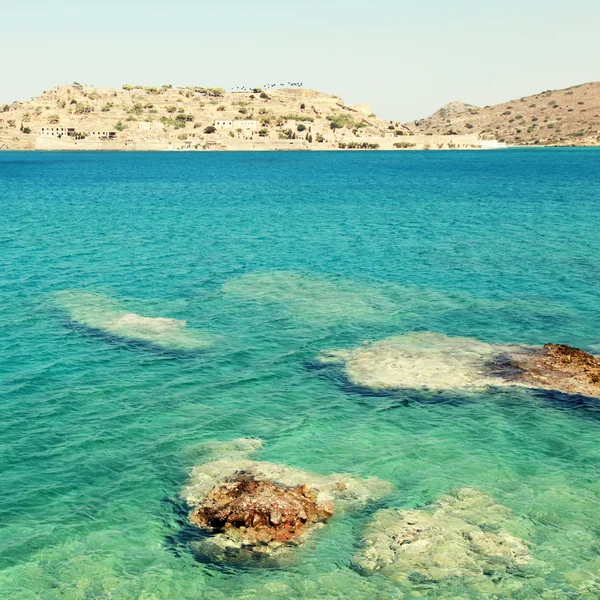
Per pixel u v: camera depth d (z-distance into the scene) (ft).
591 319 130.62
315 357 109.81
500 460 76.23
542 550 60.29
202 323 128.06
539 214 292.40
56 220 274.36
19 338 117.39
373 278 167.02
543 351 109.09
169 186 468.75
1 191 420.36
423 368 102.32
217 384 98.63
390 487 70.44
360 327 125.90
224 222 271.90
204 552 60.23
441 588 55.62
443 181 504.84
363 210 314.96
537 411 88.07
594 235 230.27
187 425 85.35
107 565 58.49
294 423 85.81
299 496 66.95
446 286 158.30
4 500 67.87
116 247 209.56
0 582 56.18
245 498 65.26
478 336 120.26
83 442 80.38
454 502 67.56
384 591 55.36
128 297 147.02
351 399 92.99
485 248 208.03
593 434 82.28
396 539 61.52
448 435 82.23
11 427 83.92
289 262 187.21
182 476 72.90
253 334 121.60
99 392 95.30
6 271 170.91
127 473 73.51
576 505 67.21
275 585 56.18
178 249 207.31
